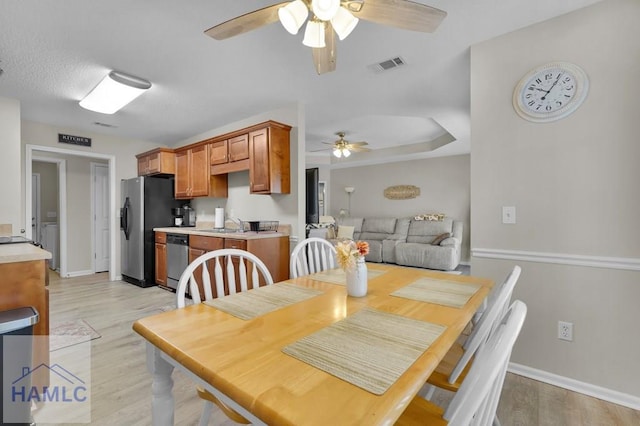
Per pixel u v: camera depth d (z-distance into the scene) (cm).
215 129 443
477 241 221
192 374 88
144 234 448
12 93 307
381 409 63
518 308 72
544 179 197
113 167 484
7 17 188
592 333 183
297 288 156
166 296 397
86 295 402
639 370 170
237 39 217
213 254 160
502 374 67
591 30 183
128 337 267
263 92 313
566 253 190
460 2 180
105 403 176
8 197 317
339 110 370
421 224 659
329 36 166
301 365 81
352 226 749
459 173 663
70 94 309
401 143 640
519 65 206
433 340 96
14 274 173
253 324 109
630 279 172
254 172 356
